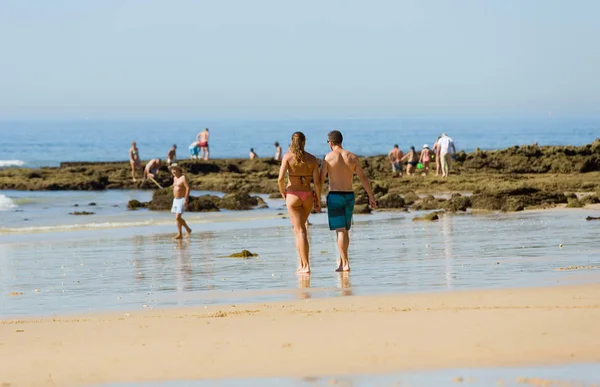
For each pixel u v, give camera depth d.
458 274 23.14
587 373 12.05
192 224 47.88
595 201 51.22
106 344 15.12
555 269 23.50
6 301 21.83
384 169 87.88
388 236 36.16
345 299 19.17
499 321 15.43
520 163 83.06
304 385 12.02
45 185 79.00
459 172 82.44
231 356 13.77
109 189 81.62
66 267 29.47
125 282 24.94
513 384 11.66
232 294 21.25
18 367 13.62
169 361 13.62
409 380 12.02
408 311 17.00
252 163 94.19
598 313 15.89
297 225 24.80
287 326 15.98
